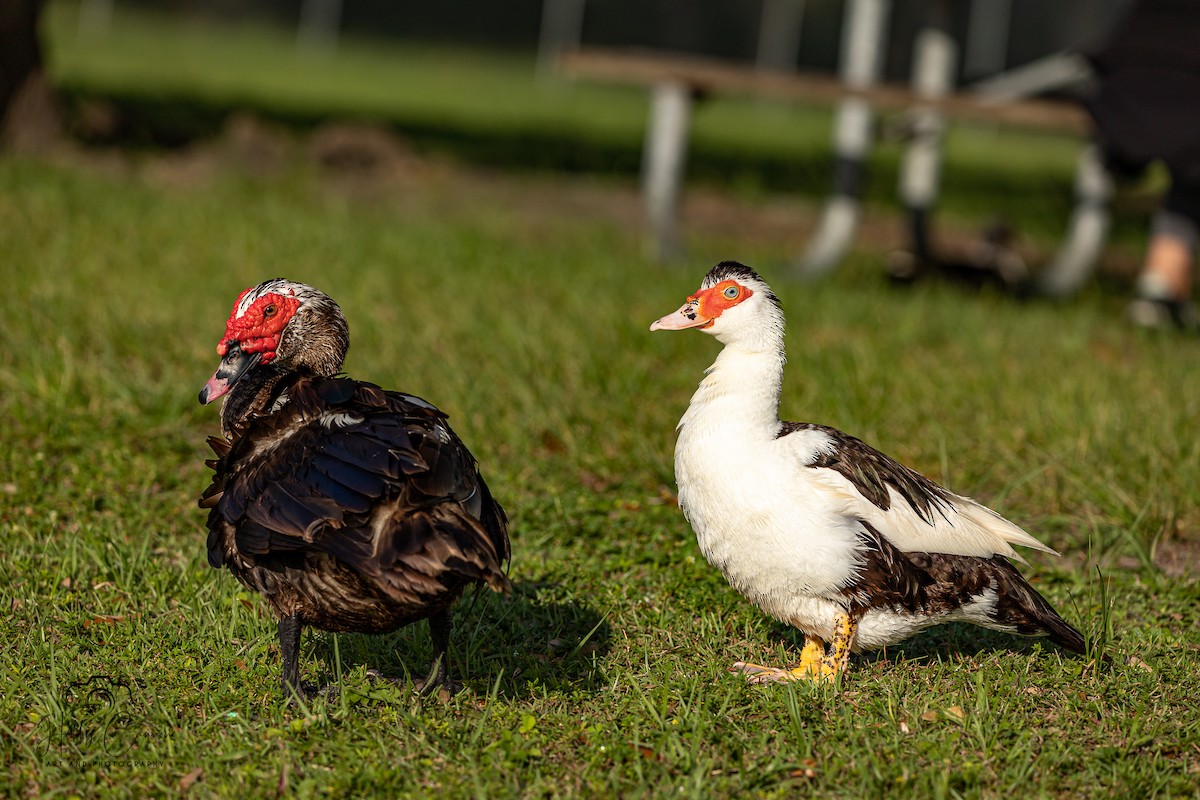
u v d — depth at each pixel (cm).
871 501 387
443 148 1734
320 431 348
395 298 823
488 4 3369
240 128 1462
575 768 348
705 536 402
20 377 627
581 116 2403
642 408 655
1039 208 1728
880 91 975
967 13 2333
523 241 1130
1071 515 562
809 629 402
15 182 1067
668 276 979
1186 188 916
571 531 520
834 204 1095
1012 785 341
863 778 338
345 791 331
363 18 3384
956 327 863
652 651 422
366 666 404
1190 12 876
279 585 355
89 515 507
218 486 363
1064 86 1108
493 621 439
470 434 602
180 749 349
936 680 405
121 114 1445
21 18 1257
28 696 374
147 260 873
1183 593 482
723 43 2912
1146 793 341
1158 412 647
